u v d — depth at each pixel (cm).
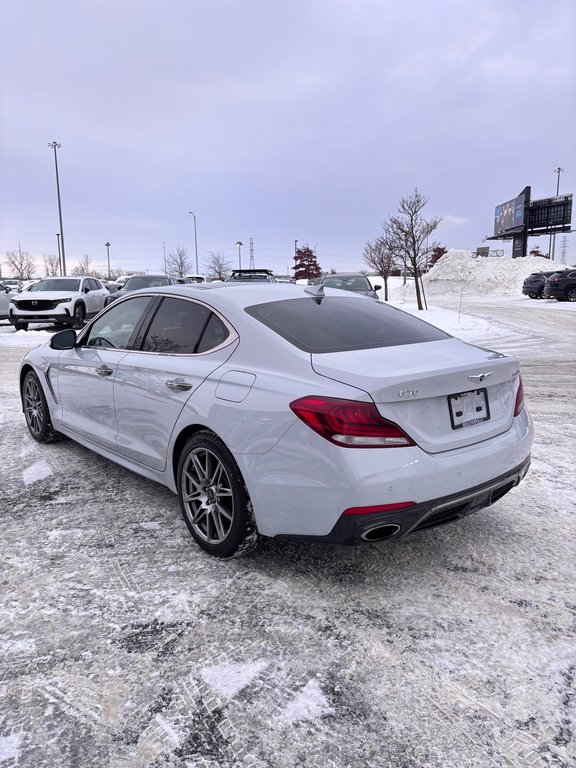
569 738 200
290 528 277
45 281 1900
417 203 2512
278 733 202
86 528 364
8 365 1107
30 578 304
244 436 288
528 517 381
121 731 203
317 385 273
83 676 231
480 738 200
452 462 275
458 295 4619
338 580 303
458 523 372
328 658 242
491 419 309
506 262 4800
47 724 206
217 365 324
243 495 297
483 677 230
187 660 240
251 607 278
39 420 539
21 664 237
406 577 305
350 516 257
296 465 269
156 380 356
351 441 256
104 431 425
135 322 411
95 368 423
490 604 281
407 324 365
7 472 466
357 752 194
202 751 195
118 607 278
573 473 464
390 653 245
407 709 213
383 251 3569
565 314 2206
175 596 287
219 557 320
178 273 6975
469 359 304
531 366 1045
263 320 326
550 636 256
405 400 266
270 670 234
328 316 344
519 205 5556
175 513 387
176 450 346
